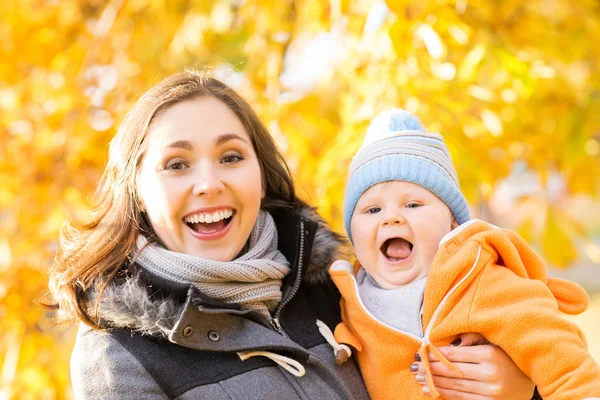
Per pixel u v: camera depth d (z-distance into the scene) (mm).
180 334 1638
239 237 1821
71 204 2914
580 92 2930
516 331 1691
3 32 3137
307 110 2836
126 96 3096
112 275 1726
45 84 3020
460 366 1732
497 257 1837
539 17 2971
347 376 1854
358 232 1932
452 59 2752
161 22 3119
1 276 2914
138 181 1811
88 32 3250
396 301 1861
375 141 1962
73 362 1729
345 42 2818
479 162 2771
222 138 1777
